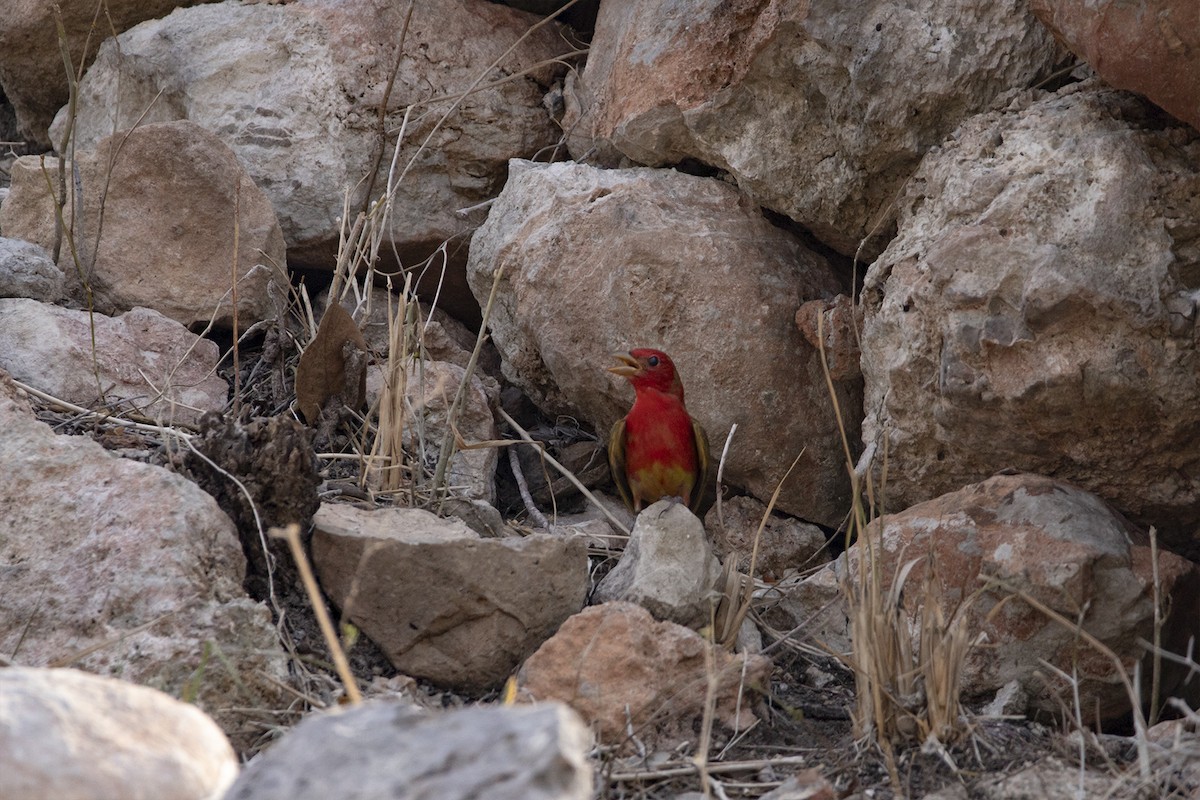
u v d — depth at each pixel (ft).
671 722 23.59
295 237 38.24
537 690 23.66
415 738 12.76
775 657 27.63
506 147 39.32
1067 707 24.04
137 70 40.68
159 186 36.14
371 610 24.80
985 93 30.48
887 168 31.76
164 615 21.77
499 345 36.60
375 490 29.66
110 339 33.24
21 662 21.67
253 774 12.96
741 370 32.68
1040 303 26.23
